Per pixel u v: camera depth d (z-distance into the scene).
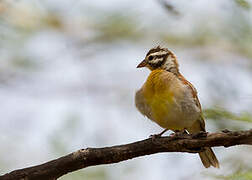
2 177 9.49
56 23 19.03
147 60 14.12
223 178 9.59
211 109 11.10
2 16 16.25
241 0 12.32
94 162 9.71
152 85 12.08
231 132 9.36
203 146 9.54
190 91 12.11
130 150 9.73
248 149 11.14
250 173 9.43
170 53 13.91
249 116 10.77
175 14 14.36
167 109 11.91
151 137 9.92
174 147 9.69
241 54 18.20
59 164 9.63
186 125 12.30
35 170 9.60
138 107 12.44
